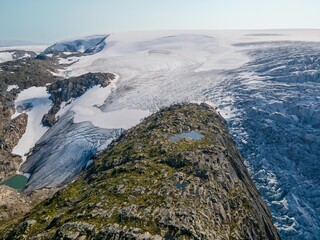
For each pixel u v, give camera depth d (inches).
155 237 1593.3
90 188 2256.4
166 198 1893.5
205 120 3353.8
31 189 3380.9
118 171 2390.5
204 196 2001.7
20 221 2135.8
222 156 2524.6
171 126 3097.9
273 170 3026.6
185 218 1744.6
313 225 2539.4
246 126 3558.1
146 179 2145.7
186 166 2282.2
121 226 1654.8
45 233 1701.5
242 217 2017.7
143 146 2770.7
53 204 2228.1
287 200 2716.5
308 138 3304.6
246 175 2790.4
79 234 1628.9
